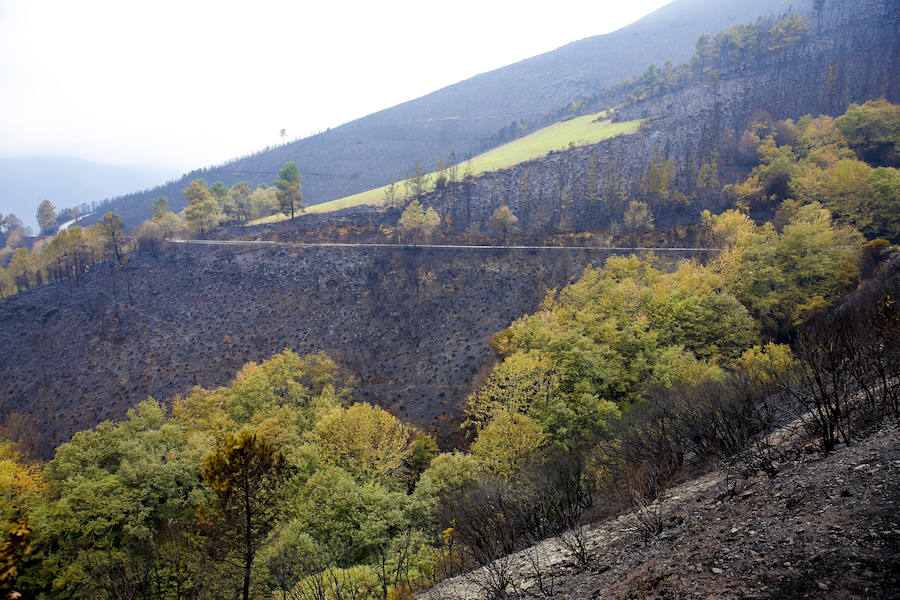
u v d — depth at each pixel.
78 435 37.25
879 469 8.05
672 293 47.88
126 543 28.73
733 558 7.29
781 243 54.00
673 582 7.31
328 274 86.19
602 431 29.00
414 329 71.38
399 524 26.39
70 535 28.06
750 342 45.47
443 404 53.91
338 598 16.20
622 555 10.38
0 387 67.31
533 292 71.12
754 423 15.91
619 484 17.89
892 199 62.50
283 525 25.12
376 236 98.44
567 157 129.12
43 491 32.66
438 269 82.56
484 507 19.59
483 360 59.31
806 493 8.48
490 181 124.81
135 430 41.81
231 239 104.56
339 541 26.17
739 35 171.25
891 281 34.97
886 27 149.25
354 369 64.94
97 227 97.88
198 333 76.12
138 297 84.75
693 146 116.12
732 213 71.75
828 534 6.72
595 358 39.09
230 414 44.09
